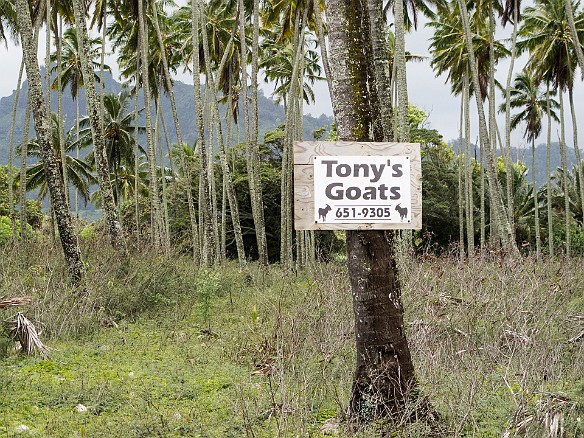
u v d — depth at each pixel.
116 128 41.97
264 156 38.47
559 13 31.33
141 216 41.09
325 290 9.96
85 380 7.70
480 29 32.78
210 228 23.12
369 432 5.21
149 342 10.05
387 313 5.56
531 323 8.55
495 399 5.95
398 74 18.11
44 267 13.43
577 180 45.62
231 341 9.81
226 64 31.36
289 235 23.77
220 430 5.83
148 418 6.26
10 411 6.48
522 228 43.25
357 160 5.44
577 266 16.05
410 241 14.35
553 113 41.53
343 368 7.02
